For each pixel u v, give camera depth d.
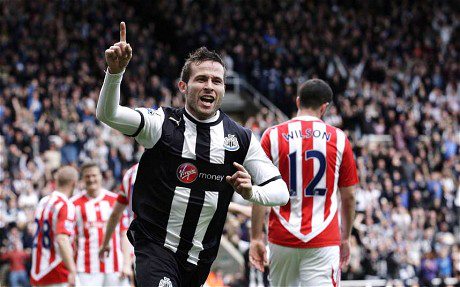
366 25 49.47
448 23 51.28
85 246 14.43
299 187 9.93
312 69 43.81
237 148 7.62
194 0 48.03
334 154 10.01
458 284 26.89
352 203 10.23
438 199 33.59
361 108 39.59
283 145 10.00
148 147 7.43
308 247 9.80
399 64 47.38
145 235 7.50
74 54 39.62
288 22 47.25
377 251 28.44
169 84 41.91
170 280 7.36
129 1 48.28
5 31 40.09
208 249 7.70
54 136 31.34
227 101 43.69
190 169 7.45
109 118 7.00
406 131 39.00
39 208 13.07
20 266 24.89
